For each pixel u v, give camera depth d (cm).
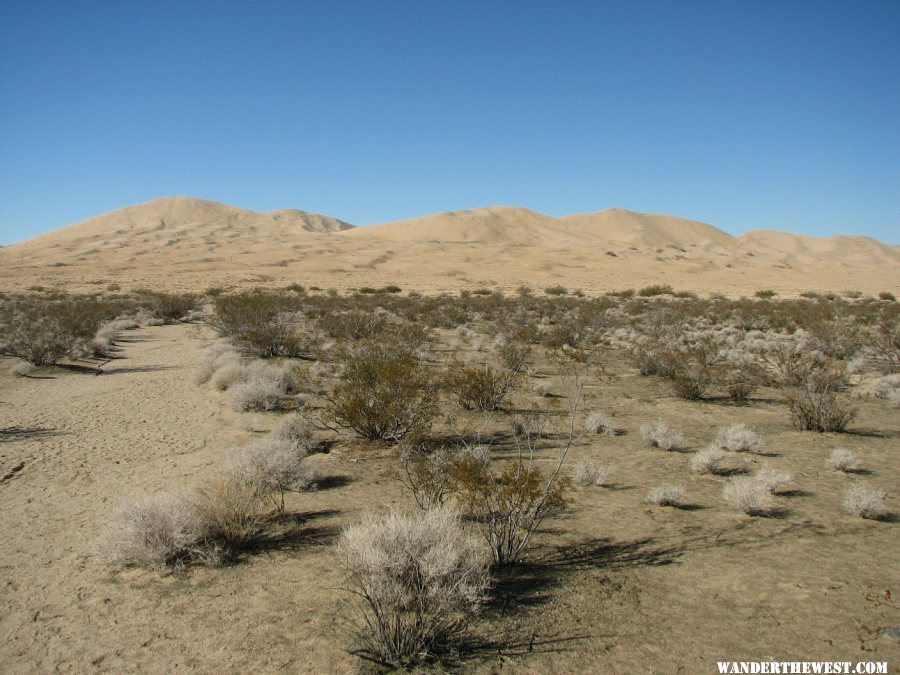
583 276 10700
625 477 886
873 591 525
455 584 470
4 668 438
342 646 446
